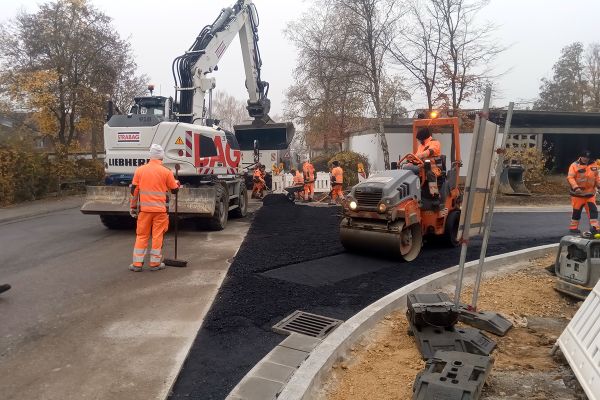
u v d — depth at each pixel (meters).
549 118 20.38
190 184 10.19
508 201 17.09
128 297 5.61
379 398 3.41
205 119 11.84
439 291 5.93
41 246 8.63
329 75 19.67
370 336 4.54
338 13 18.94
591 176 9.87
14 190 15.89
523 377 3.65
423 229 8.05
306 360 3.76
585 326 3.66
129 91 24.19
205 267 7.02
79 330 4.62
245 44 15.05
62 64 20.14
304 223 11.43
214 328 4.65
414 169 7.69
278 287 5.93
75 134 23.77
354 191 7.46
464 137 19.12
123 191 9.62
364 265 7.09
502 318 4.79
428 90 18.84
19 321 4.85
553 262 7.52
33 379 3.66
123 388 3.53
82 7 20.52
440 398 2.94
